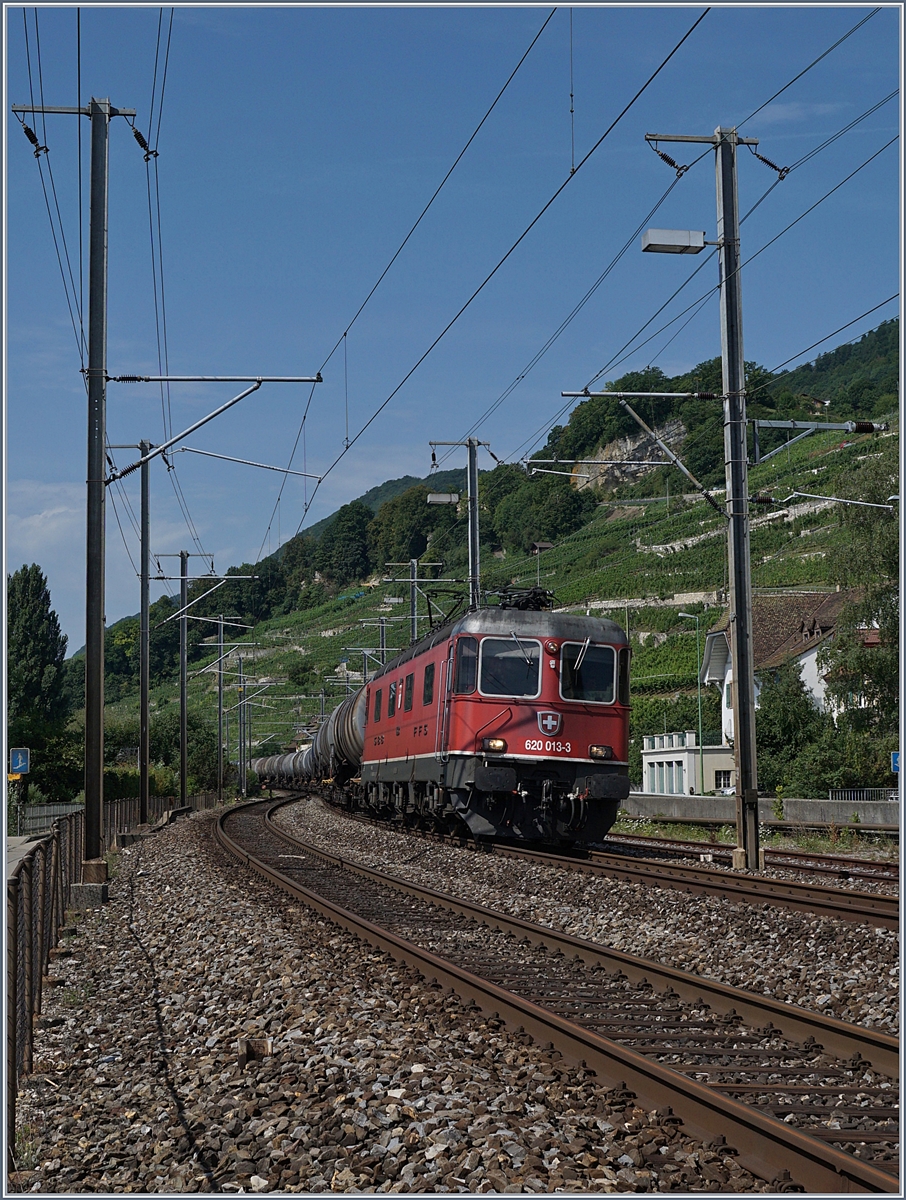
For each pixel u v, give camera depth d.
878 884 15.54
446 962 9.34
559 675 19.95
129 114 18.64
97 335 18.55
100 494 18.62
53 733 44.00
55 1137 6.37
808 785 40.97
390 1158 5.43
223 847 24.06
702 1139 5.64
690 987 8.85
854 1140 5.60
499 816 19.91
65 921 15.26
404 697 25.20
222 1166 5.58
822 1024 7.42
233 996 9.38
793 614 69.69
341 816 35.84
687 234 19.22
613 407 61.84
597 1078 6.62
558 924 13.06
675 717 79.31
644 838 24.20
